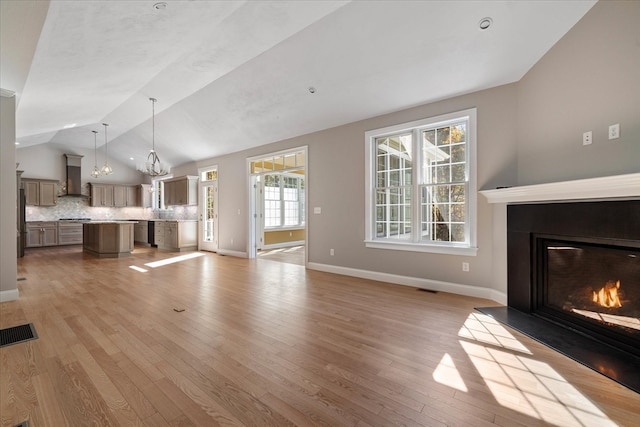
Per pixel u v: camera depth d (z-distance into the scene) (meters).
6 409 1.58
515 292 3.12
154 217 10.16
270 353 2.22
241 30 3.28
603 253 2.33
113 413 1.56
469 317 2.92
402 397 1.70
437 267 3.92
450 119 3.77
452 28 2.86
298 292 3.87
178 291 3.93
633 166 2.02
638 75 1.98
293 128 5.30
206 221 8.01
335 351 2.25
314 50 3.51
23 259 6.46
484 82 3.40
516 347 2.29
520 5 2.54
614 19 2.14
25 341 2.42
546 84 2.85
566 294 2.64
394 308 3.21
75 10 2.18
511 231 3.16
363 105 4.25
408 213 4.25
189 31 3.10
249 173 6.68
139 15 2.52
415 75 3.50
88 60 3.15
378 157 4.56
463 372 1.95
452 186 3.86
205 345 2.35
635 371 1.92
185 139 6.95
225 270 5.32
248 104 4.96
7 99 3.51
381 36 3.11
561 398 1.67
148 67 3.87
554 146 2.75
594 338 2.37
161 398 1.69
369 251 4.58
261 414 1.56
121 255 6.89
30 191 8.19
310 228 5.39
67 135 7.87
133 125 6.92
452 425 1.47
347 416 1.54
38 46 2.55
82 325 2.76
